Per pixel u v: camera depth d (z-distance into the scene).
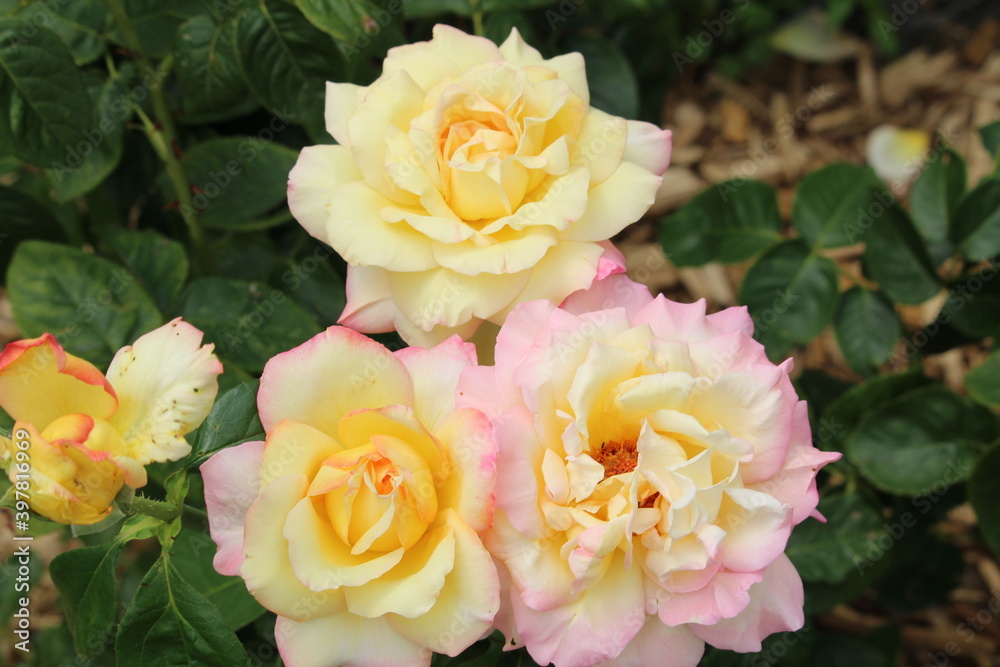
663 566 0.49
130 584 0.69
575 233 0.54
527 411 0.49
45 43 0.59
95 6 0.65
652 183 0.54
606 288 0.53
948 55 1.24
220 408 0.52
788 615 0.50
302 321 0.64
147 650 0.51
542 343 0.50
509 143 0.53
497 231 0.53
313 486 0.48
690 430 0.49
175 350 0.51
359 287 0.54
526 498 0.49
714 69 1.26
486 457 0.48
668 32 1.00
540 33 0.75
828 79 1.26
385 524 0.47
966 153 1.17
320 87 0.62
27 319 0.62
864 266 0.71
